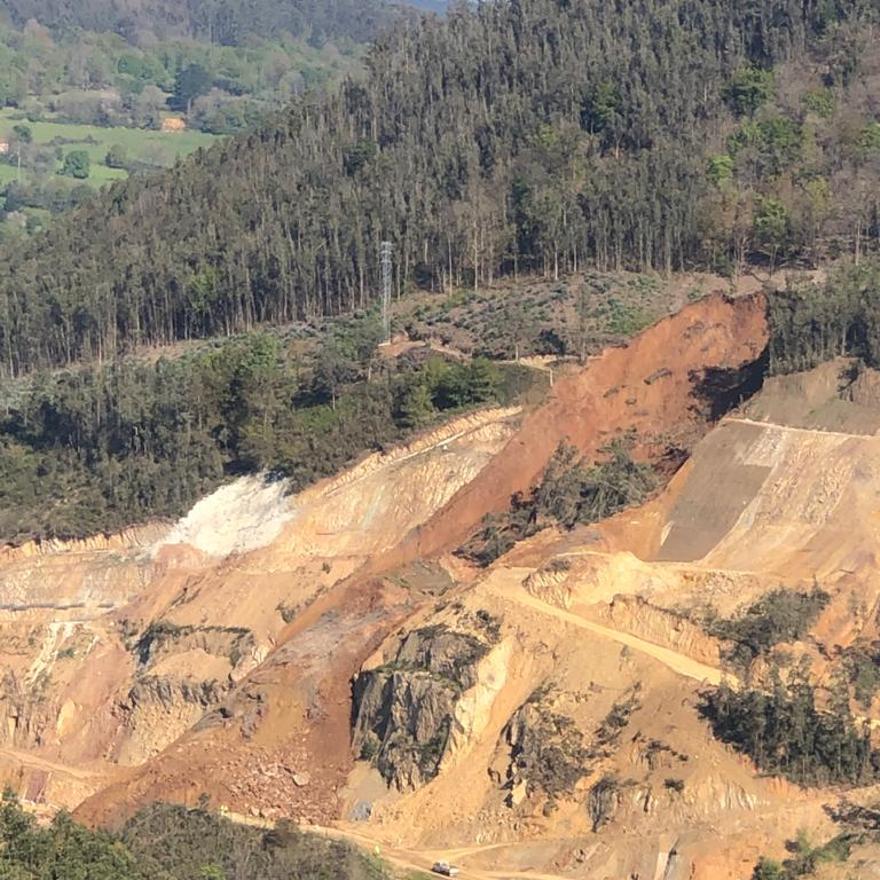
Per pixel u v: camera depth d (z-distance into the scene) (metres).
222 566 166.75
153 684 156.88
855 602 133.50
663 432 162.50
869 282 163.38
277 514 168.62
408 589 153.38
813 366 155.75
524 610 138.50
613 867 121.12
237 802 136.12
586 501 153.38
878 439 146.62
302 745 141.50
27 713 162.62
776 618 132.38
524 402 171.12
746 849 118.62
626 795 123.94
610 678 132.00
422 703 135.50
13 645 167.88
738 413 155.00
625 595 138.25
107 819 134.62
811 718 123.69
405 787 133.75
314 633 150.88
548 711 131.00
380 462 169.12
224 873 115.19
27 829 107.50
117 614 168.12
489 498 160.88
